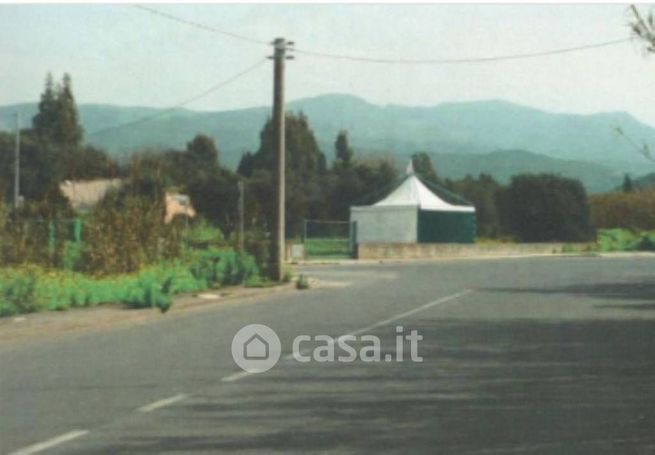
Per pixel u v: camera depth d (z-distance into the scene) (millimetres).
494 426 11719
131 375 15758
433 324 23719
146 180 41469
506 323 24016
